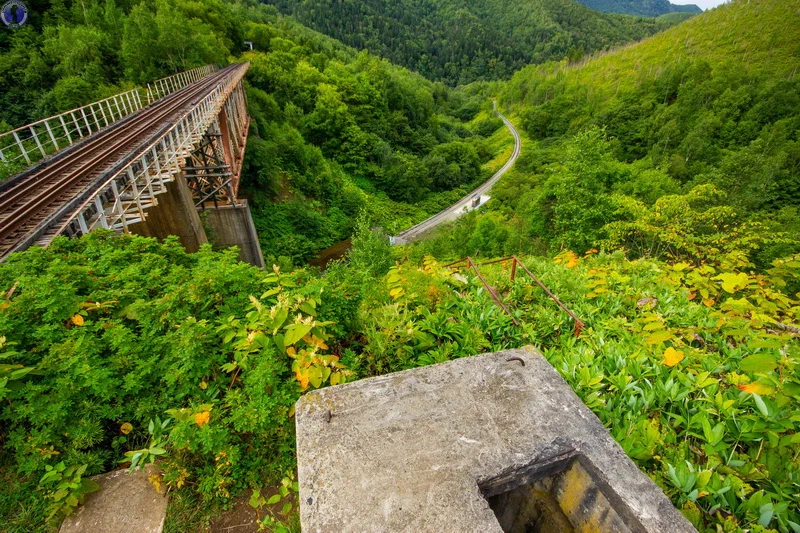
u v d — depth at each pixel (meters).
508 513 1.93
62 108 22.95
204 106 18.16
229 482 2.46
